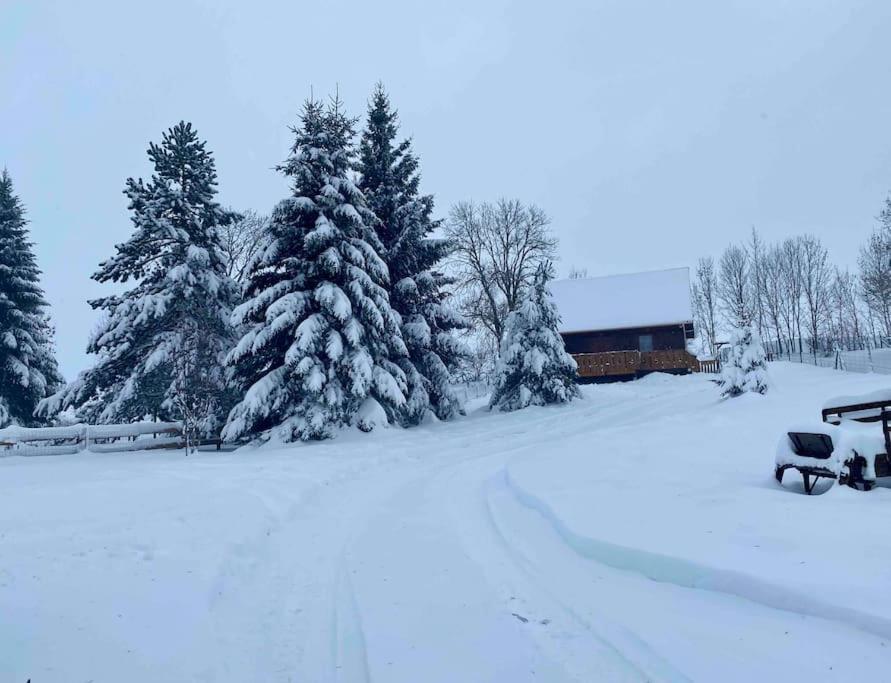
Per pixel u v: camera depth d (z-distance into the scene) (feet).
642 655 13.07
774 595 14.87
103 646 13.41
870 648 12.29
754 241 221.66
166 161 78.23
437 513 28.84
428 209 84.79
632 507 24.13
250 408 57.93
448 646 14.28
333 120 68.74
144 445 66.64
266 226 64.28
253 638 15.05
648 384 108.37
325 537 25.11
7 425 88.84
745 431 43.29
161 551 20.76
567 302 145.69
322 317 61.72
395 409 68.39
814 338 205.26
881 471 25.07
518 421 69.72
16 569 18.17
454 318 81.82
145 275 77.92
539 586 18.04
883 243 143.64
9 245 96.43
